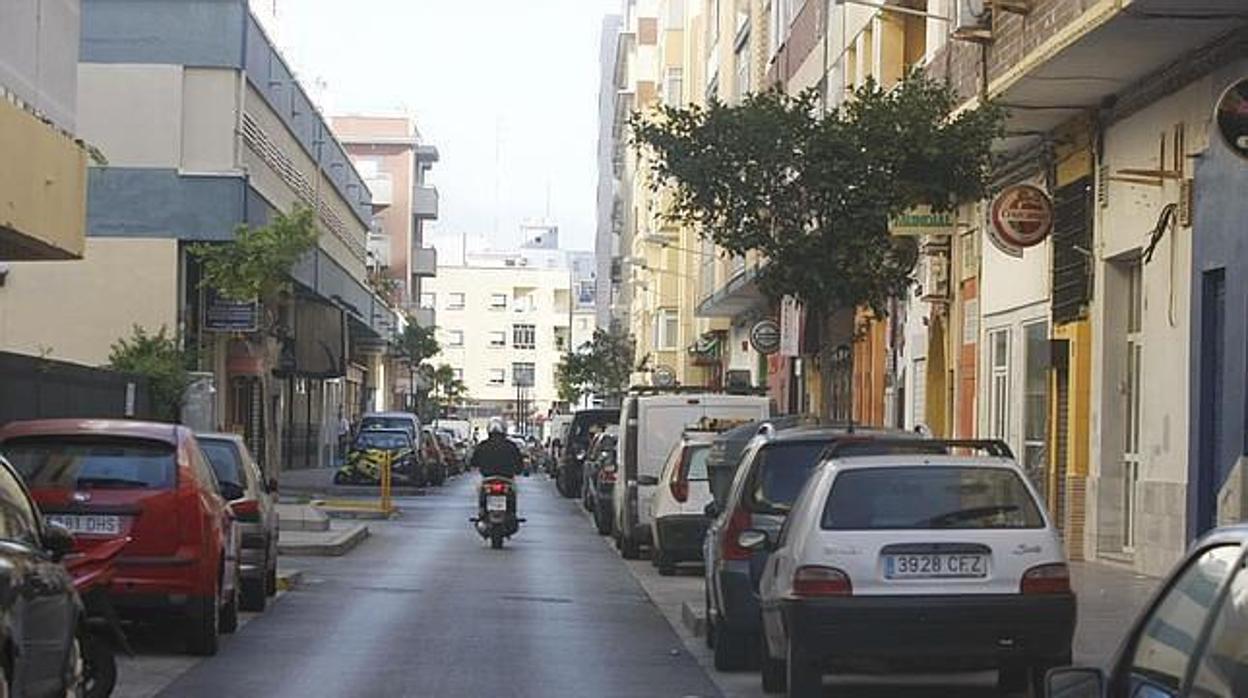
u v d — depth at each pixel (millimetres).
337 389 94000
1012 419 32031
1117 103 26297
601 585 28500
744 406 35219
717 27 76438
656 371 80438
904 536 14125
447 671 17781
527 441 125812
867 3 32031
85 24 50656
